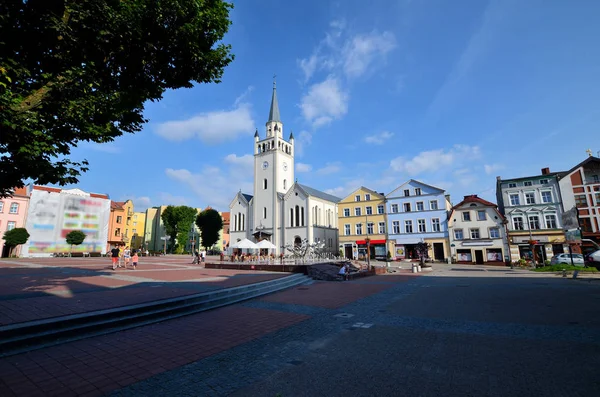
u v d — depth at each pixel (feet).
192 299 36.63
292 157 209.77
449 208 177.17
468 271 102.42
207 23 28.19
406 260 157.07
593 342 22.29
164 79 29.35
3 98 18.35
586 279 63.72
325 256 139.64
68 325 25.20
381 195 170.71
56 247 183.93
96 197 209.36
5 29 20.33
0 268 82.33
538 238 134.10
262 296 47.42
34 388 15.70
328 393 15.02
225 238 326.03
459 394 14.71
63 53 23.36
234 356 20.58
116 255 82.33
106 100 25.61
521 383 15.75
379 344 22.97
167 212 267.18
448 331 26.37
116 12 23.63
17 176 23.58
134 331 26.89
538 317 30.55
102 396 14.93
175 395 15.01
